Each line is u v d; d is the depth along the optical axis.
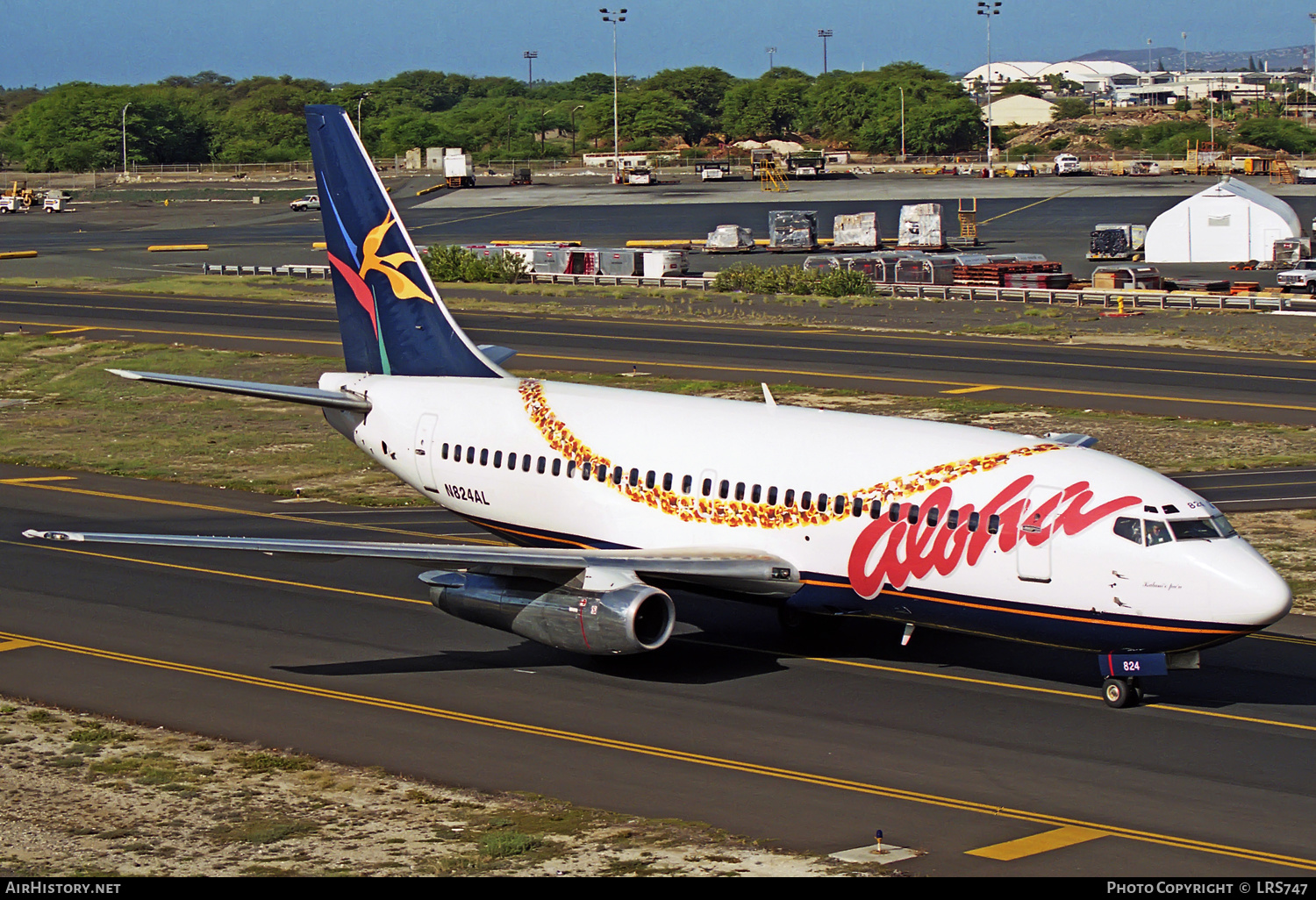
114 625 149.62
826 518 130.38
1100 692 127.50
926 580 125.94
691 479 138.62
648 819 98.44
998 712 122.19
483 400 157.62
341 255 169.25
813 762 110.38
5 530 191.12
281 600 160.50
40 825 97.06
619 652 127.06
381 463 166.38
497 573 137.88
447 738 116.44
